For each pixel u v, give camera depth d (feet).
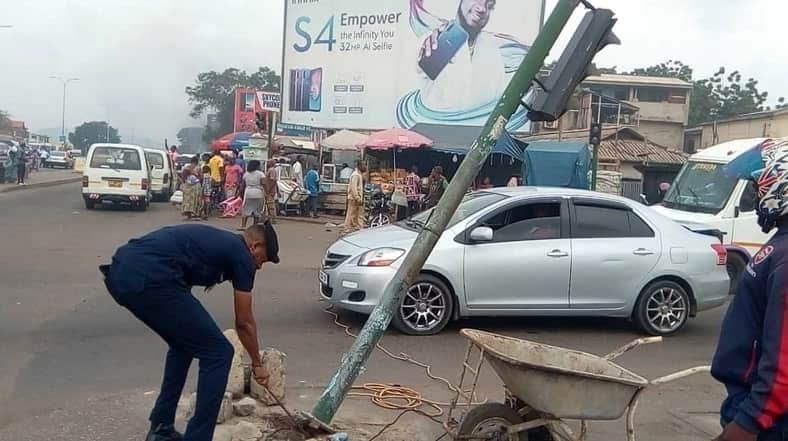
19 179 105.50
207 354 14.19
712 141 150.51
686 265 28.40
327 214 77.00
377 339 15.19
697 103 207.72
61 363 21.59
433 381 21.72
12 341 23.67
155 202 86.99
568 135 119.03
